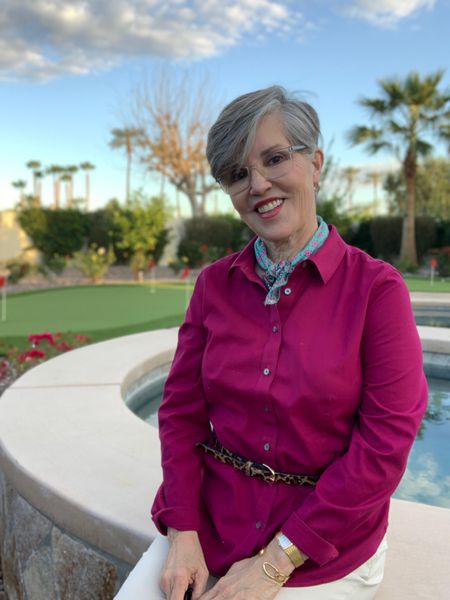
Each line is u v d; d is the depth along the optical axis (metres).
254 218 1.06
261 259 1.10
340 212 17.28
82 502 1.50
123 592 1.01
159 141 22.59
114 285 13.00
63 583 1.59
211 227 18.98
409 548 1.31
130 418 2.26
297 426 0.98
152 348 3.69
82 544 1.51
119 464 1.78
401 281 0.98
